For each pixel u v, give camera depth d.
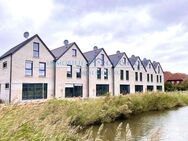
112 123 16.72
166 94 28.48
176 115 20.98
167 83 59.44
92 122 15.73
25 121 5.05
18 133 4.65
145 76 47.22
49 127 5.84
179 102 29.78
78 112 14.70
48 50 31.98
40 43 31.28
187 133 12.96
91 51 40.91
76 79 34.78
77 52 35.34
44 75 31.38
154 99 25.17
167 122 17.03
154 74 49.91
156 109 25.08
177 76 71.75
